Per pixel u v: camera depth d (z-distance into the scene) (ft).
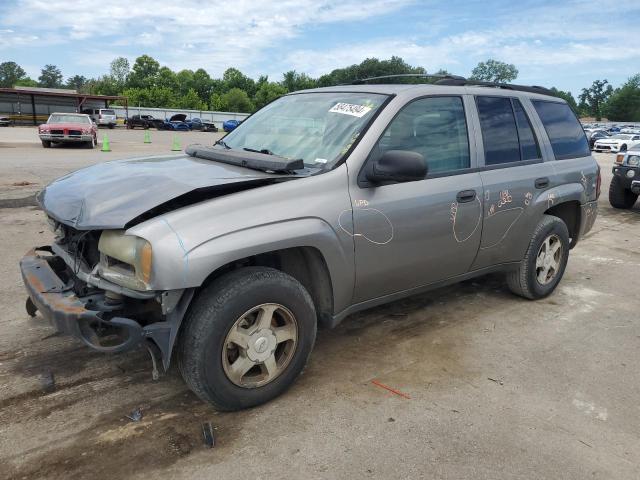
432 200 11.75
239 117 234.17
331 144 11.09
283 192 9.66
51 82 543.80
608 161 82.43
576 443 9.15
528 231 14.66
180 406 9.91
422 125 11.96
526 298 16.08
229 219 8.95
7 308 14.12
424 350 12.52
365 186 10.69
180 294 8.63
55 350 11.93
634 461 8.73
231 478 8.04
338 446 8.84
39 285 9.80
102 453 8.55
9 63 518.37
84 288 9.75
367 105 11.65
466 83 13.98
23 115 174.40
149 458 8.45
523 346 12.94
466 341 13.10
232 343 9.30
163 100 294.25
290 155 11.34
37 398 10.04
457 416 9.81
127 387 10.50
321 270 10.52
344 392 10.52
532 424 9.66
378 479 8.11
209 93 356.38
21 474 8.04
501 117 14.05
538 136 15.07
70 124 71.77
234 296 8.97
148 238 8.33
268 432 9.16
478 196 12.79
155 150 71.97
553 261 15.98
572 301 16.30
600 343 13.29
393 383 10.94
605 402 10.52
